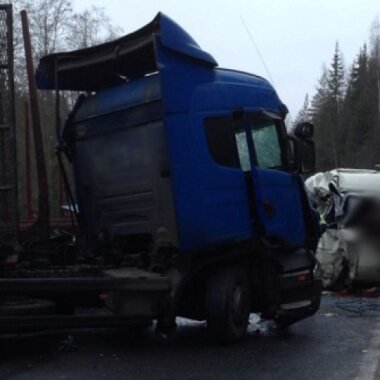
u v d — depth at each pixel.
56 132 9.67
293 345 8.44
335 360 7.62
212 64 8.53
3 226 8.23
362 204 13.18
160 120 8.28
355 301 12.16
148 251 8.83
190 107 8.15
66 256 9.24
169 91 8.03
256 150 8.77
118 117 8.88
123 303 7.79
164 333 8.84
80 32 40.50
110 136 9.05
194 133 8.11
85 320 7.75
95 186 9.37
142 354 7.96
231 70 8.98
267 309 8.91
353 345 8.42
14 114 8.29
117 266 8.91
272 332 9.33
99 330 9.44
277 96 9.38
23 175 10.28
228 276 8.39
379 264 12.92
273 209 8.80
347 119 84.69
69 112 9.74
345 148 81.75
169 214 8.20
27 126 10.26
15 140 8.29
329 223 13.55
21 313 7.62
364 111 79.50
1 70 8.27
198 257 8.20
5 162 8.25
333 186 13.78
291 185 9.25
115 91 9.09
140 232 8.70
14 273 7.99
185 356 7.86
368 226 13.07
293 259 9.27
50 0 39.16
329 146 84.00
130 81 9.03
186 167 8.04
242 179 8.51
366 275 12.96
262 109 8.98
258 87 9.11
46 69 9.66
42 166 9.19
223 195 8.27
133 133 8.67
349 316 10.61
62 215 11.05
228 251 8.38
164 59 8.06
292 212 9.21
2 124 8.24
